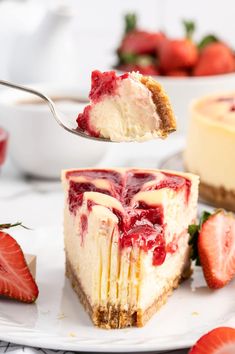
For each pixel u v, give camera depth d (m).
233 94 0.68
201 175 0.63
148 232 0.45
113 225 0.45
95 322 0.45
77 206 0.48
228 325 0.45
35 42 0.82
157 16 1.19
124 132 0.45
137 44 0.83
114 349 0.42
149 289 0.46
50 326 0.45
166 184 0.49
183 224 0.50
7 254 0.47
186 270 0.51
